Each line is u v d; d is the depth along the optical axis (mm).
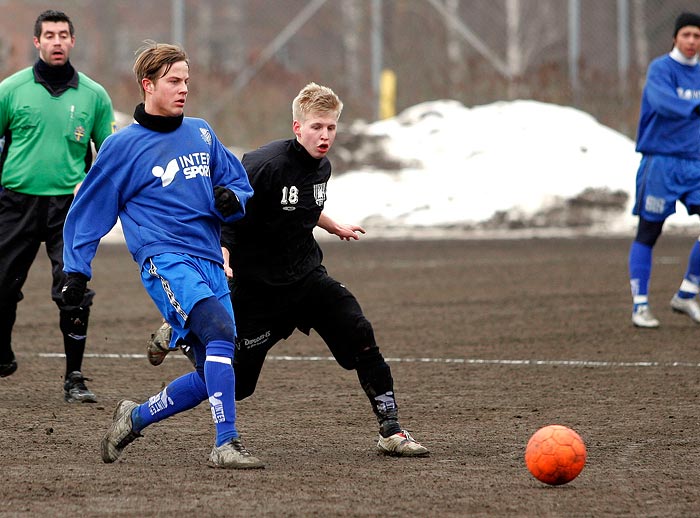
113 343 39656
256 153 23266
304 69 122562
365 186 89250
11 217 30391
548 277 58000
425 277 58438
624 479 21047
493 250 71875
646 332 41250
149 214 21812
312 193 23484
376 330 42219
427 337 40531
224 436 21938
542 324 43281
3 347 31750
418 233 83562
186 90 22078
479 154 91812
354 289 54000
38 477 21250
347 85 112562
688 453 23375
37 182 30172
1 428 26125
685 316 45000
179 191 21875
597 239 78062
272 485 20609
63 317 29547
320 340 40688
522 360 35844
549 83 103438
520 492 20078
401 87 108750
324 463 22578
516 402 29281
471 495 19844
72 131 30531
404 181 89938
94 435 25438
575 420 26938
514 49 115562
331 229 24625
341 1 136500
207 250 21984
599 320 44156
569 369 34188
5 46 109375
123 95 108750
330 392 30906
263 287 23500
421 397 30062
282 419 27328
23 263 30703
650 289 53000
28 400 29734
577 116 95500
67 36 30422
